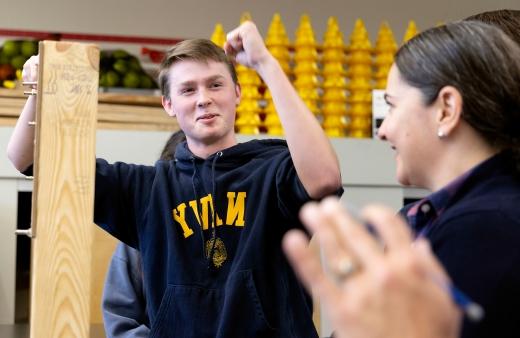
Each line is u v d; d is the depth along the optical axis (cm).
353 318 74
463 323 107
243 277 171
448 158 125
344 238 75
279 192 174
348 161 310
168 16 396
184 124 185
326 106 320
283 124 169
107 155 294
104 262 270
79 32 389
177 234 178
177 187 183
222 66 186
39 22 386
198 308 172
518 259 108
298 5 411
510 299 107
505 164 122
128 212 187
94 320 268
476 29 125
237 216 178
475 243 111
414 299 73
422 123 126
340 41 323
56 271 155
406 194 319
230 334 168
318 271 75
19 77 330
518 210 112
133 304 207
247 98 307
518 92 121
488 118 121
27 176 181
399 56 130
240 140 297
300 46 316
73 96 157
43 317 154
